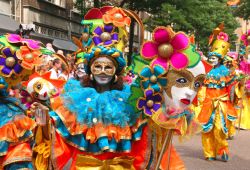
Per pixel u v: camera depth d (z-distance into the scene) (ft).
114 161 13.34
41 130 14.39
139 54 13.33
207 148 26.94
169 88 13.14
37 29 70.59
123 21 14.25
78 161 13.37
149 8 66.95
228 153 26.99
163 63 13.08
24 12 67.26
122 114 13.20
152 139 13.55
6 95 14.23
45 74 16.70
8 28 47.62
